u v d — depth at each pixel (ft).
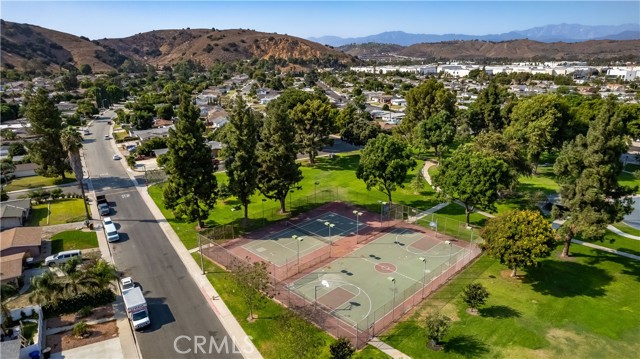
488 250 156.56
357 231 209.56
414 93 392.27
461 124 381.19
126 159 350.02
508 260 149.48
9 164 299.38
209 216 229.25
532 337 126.52
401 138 378.53
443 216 224.94
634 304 142.61
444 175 211.41
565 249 176.96
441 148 327.67
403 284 159.63
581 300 145.38
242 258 180.96
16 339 120.26
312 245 194.39
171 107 528.63
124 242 198.08
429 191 267.80
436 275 165.17
